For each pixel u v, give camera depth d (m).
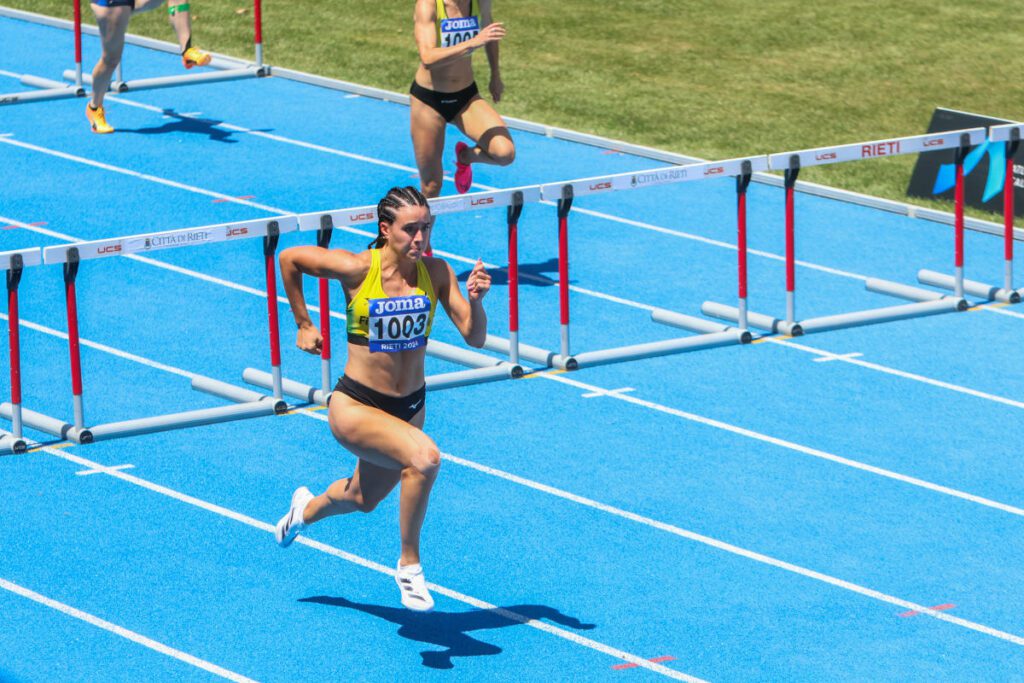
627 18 69.81
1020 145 47.38
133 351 37.50
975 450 32.62
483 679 24.12
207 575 27.27
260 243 45.56
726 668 24.53
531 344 38.34
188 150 54.09
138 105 59.34
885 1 72.62
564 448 32.53
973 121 48.47
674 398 35.12
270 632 25.45
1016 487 30.98
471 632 25.56
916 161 50.50
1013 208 44.41
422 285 23.59
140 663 24.47
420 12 38.50
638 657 24.84
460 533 28.91
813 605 26.48
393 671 24.33
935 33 67.94
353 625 25.70
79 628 25.48
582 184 35.41
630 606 26.42
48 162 52.50
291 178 51.31
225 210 47.97
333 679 24.08
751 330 39.44
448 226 47.12
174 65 64.81
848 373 36.72
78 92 60.09
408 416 24.06
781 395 35.38
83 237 45.31
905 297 41.91
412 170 52.47
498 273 43.34
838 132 56.16
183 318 39.66
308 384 35.75
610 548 28.42
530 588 27.00
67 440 32.56
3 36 68.88
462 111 39.19
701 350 38.00
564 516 29.59
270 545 28.34
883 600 26.69
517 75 62.31
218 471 31.25
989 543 28.72
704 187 51.47
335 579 27.23
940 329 39.62
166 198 49.06
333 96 60.94
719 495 30.50
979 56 65.00
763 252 45.56
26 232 45.66
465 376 35.53
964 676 24.36
